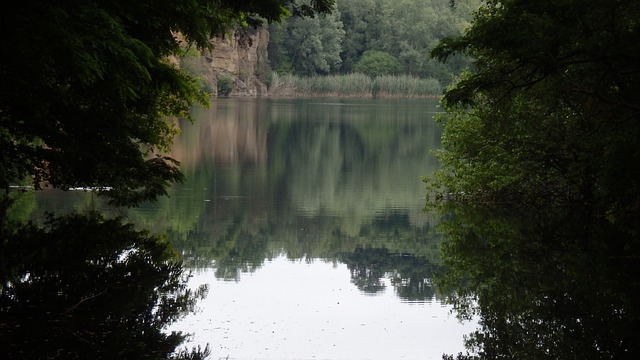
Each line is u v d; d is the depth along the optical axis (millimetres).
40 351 9805
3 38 10172
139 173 19531
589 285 15203
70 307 11953
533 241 19828
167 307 12492
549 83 18453
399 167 37844
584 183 23406
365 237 20797
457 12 132625
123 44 11422
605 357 10867
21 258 15258
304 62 122938
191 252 17531
